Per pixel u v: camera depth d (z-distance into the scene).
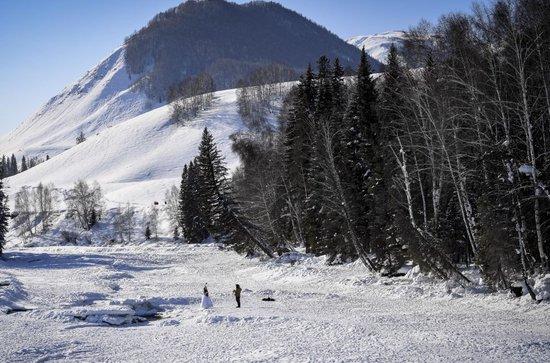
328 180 41.66
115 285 40.50
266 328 21.75
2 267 60.75
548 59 24.48
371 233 38.75
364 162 42.84
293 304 29.48
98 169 194.25
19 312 27.56
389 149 38.56
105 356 17.78
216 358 16.38
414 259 31.48
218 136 187.62
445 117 28.31
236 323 23.53
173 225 123.06
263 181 58.09
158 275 52.59
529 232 27.33
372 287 33.97
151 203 147.25
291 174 56.22
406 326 20.30
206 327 22.97
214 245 90.69
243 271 51.09
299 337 19.16
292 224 64.06
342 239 43.94
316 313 25.64
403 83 33.47
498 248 25.94
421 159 36.91
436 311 24.58
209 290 37.91
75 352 18.52
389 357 14.89
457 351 15.27
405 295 30.36
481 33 26.42
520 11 24.34
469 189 32.88
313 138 49.84
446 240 33.59
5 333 22.36
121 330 23.33
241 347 17.91
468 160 31.55
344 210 39.25
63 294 34.31
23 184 196.12
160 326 24.14
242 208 57.41
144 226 130.00
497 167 28.72
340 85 58.91
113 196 157.38
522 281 25.67
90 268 59.44
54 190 174.38
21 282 41.09
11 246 122.69
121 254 79.69
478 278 30.33
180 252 82.50
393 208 36.56
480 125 30.08
